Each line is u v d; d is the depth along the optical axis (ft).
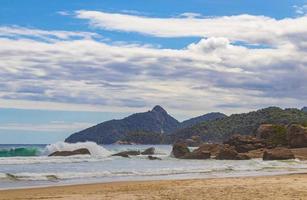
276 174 129.39
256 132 299.58
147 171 136.46
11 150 231.91
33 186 92.53
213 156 252.83
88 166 162.09
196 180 100.83
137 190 79.97
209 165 176.14
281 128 278.87
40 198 69.41
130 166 167.73
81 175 118.62
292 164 184.55
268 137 276.82
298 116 581.94
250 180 98.53
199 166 168.35
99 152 255.70
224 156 233.76
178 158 241.55
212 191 73.97
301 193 70.18
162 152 308.81
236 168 155.53
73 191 80.69
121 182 99.86
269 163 189.78
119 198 66.69
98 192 78.02
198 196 67.46
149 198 66.08
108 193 75.20
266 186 81.71
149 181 101.09
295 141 266.98
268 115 615.57
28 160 179.83
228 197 65.87
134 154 278.26
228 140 273.75
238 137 269.85
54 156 224.12
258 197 65.67
